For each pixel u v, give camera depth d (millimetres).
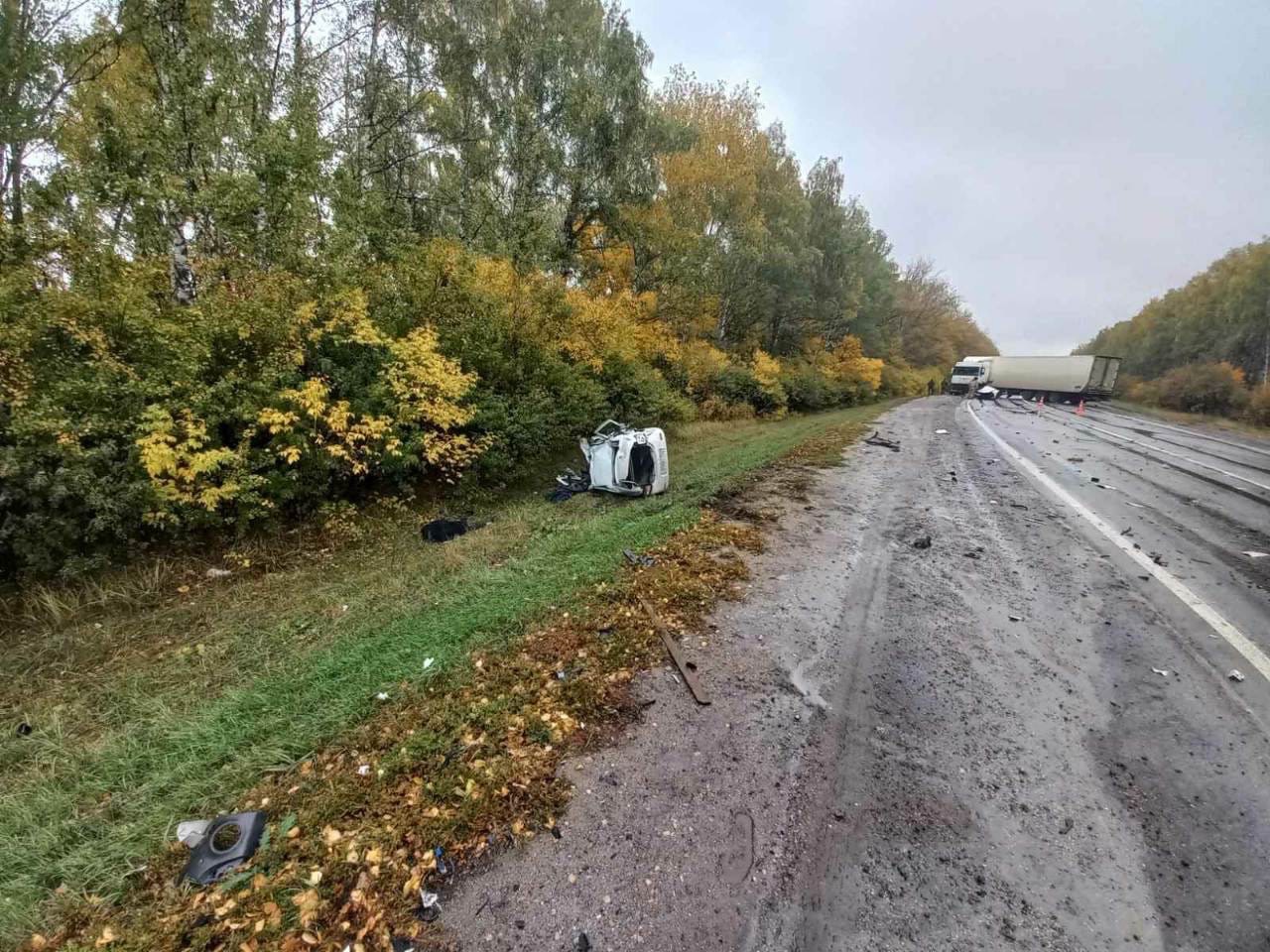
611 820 2395
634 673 3463
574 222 15539
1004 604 4559
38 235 5812
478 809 2430
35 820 2535
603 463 8125
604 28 15031
